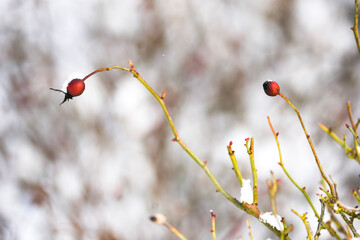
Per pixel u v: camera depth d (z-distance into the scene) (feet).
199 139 16.08
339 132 15.76
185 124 16.49
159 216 3.74
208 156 15.51
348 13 19.58
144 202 14.60
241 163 15.06
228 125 16.71
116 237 13.89
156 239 13.83
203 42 18.49
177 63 18.03
